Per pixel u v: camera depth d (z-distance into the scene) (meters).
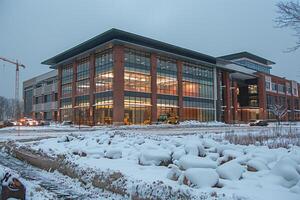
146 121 59.72
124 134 24.19
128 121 56.53
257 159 10.27
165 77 64.81
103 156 13.80
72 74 70.62
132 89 58.16
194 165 9.20
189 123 62.91
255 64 102.06
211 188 7.84
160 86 63.50
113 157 13.37
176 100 66.88
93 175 9.77
